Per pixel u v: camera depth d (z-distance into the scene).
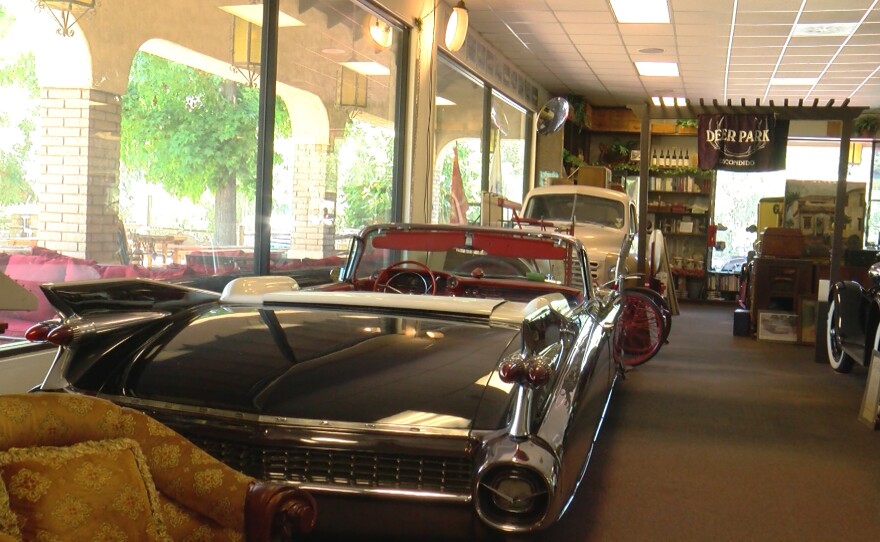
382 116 8.54
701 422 5.34
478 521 2.23
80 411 1.67
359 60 7.95
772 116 9.44
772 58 11.59
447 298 3.21
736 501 3.73
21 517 1.47
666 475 4.11
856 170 16.83
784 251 10.14
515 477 2.20
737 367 7.75
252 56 6.27
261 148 6.46
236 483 1.77
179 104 5.46
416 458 2.29
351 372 2.57
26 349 4.13
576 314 3.46
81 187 4.64
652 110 9.58
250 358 2.67
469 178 11.54
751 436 4.99
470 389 2.48
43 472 1.52
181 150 5.51
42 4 4.30
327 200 7.53
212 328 2.92
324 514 2.30
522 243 4.10
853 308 6.86
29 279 4.27
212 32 5.77
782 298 10.21
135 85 5.07
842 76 12.72
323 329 2.90
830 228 11.25
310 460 2.33
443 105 10.30
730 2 8.91
